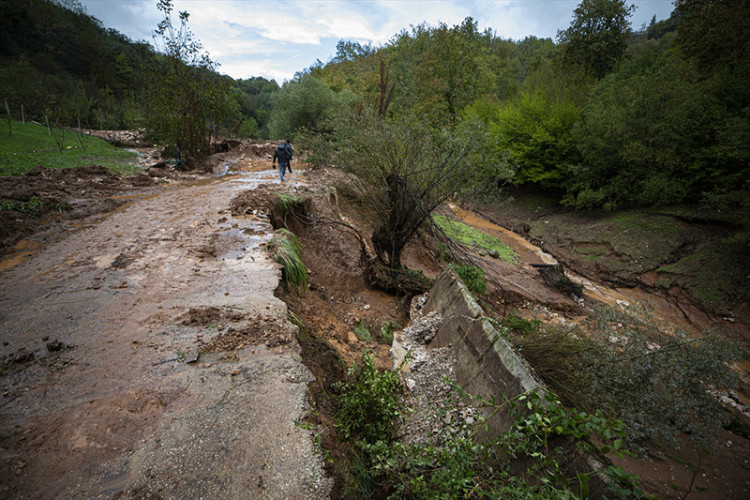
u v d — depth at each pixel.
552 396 3.05
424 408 4.99
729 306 12.48
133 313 4.71
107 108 40.41
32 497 2.44
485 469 3.35
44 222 7.96
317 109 35.16
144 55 18.36
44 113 25.02
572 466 3.14
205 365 3.85
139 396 3.36
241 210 9.22
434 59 30.80
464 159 8.44
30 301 4.86
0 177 10.45
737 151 13.84
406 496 3.32
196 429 3.06
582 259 17.52
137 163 17.09
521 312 10.98
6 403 3.20
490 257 14.83
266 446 2.97
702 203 15.52
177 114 18.38
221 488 2.60
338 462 3.30
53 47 47.56
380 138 8.30
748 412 7.43
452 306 6.80
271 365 3.93
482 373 4.73
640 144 16.80
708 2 17.84
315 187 12.59
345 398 4.34
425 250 12.53
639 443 5.60
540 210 22.95
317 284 8.43
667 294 14.05
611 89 19.66
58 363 3.71
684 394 4.77
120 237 7.38
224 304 5.07
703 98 15.91
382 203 9.21
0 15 43.72
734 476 5.52
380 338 7.42
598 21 27.81
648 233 16.28
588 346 5.46
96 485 2.55
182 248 6.96
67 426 3.00
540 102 22.81
